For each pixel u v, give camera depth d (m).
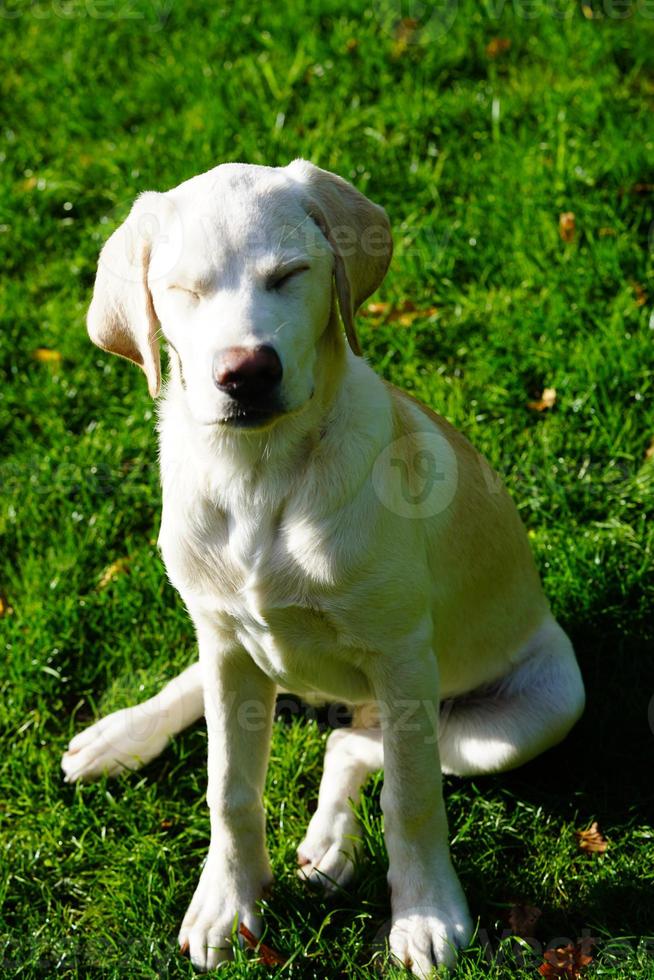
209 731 3.23
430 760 3.10
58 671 4.05
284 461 2.90
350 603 2.95
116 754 3.76
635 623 3.97
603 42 5.96
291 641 3.07
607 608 3.99
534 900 3.28
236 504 2.95
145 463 4.71
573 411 4.60
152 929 3.28
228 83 6.15
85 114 6.29
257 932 3.20
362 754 3.58
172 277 2.70
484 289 5.07
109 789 3.77
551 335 4.80
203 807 3.70
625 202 5.19
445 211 5.43
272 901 3.29
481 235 5.23
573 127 5.58
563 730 3.52
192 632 4.18
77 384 5.03
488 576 3.43
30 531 4.53
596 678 3.85
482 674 3.61
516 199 5.29
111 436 4.80
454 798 3.59
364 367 3.11
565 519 4.30
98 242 5.60
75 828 3.62
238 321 2.56
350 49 6.19
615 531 4.21
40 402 4.97
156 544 4.38
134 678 4.05
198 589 3.08
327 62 6.14
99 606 4.25
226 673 3.21
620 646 3.88
